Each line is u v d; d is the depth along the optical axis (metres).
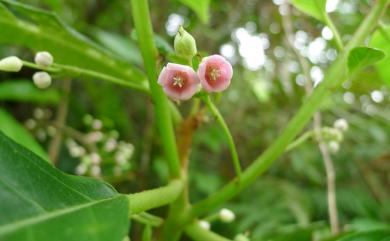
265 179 0.15
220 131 0.15
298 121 0.05
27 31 0.06
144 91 0.05
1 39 0.06
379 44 0.06
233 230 0.14
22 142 0.08
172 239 0.05
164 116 0.05
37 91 0.11
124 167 0.11
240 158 0.17
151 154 0.15
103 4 0.15
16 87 0.11
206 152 0.17
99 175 0.10
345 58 0.05
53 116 0.15
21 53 0.14
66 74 0.05
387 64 0.06
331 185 0.08
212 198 0.05
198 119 0.05
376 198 0.15
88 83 0.12
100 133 0.11
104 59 0.06
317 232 0.09
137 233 0.11
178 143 0.05
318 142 0.06
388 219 0.14
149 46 0.05
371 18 0.05
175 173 0.05
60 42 0.06
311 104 0.05
